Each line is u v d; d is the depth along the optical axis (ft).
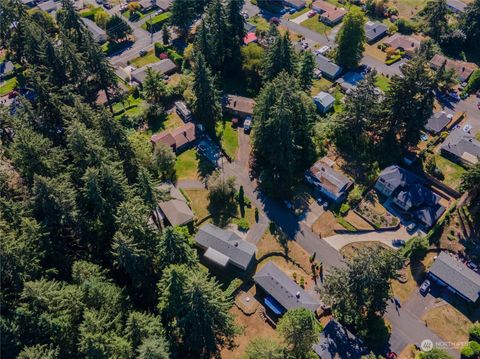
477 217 257.55
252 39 407.64
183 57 385.91
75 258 209.05
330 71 368.68
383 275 198.08
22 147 211.61
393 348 208.64
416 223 260.62
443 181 283.79
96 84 326.65
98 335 152.87
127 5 482.28
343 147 305.94
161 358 151.33
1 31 374.22
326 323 217.15
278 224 262.06
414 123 279.90
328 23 438.81
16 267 171.73
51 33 413.39
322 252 248.32
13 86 373.20
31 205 202.28
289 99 273.13
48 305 163.73
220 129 323.78
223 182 266.36
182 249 189.88
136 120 327.26
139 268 189.37
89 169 197.26
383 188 276.62
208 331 179.42
